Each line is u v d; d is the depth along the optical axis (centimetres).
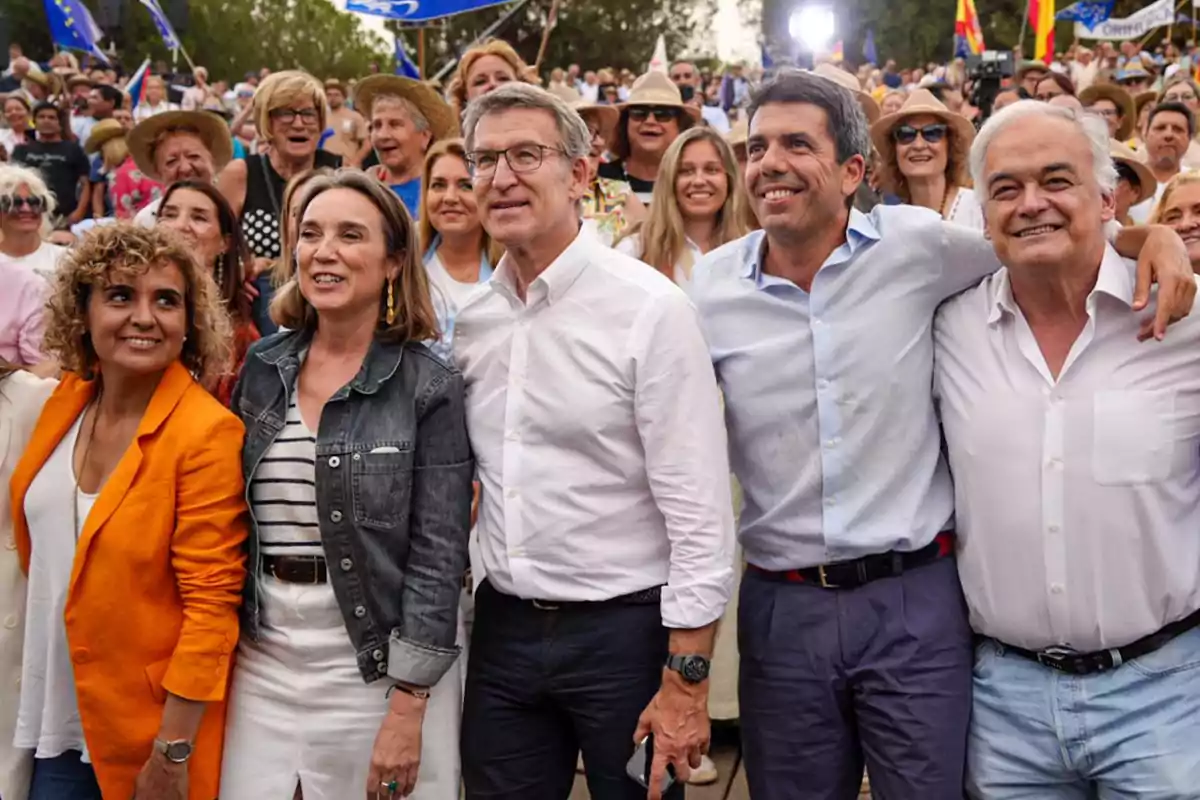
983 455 249
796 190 251
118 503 254
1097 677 245
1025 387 245
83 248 261
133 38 3109
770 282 264
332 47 5016
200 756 258
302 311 267
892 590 259
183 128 519
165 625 257
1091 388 239
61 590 262
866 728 263
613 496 254
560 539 252
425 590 252
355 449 250
